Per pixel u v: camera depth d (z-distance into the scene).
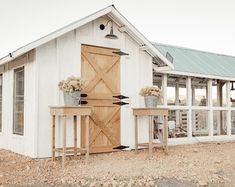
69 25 7.73
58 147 7.69
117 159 7.51
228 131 12.55
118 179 5.52
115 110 8.78
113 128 8.72
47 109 7.61
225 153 8.60
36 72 7.51
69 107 6.79
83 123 8.11
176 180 5.47
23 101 8.16
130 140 9.04
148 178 5.55
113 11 8.54
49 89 7.67
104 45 8.71
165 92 10.56
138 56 9.39
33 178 5.59
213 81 13.38
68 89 7.26
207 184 5.22
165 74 10.62
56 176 5.73
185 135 12.53
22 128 8.19
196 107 11.38
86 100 8.23
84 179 5.50
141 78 9.46
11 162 7.02
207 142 11.49
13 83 8.86
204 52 14.13
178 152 8.75
